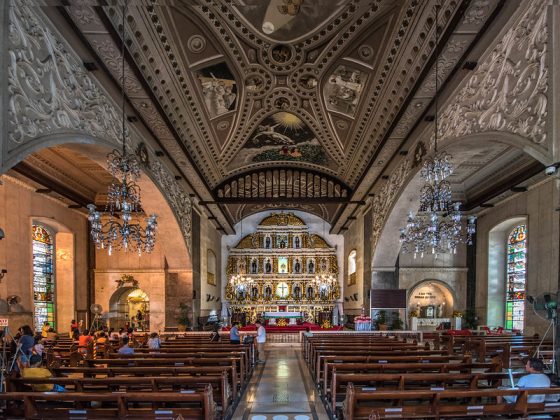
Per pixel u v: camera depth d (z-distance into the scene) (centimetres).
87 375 776
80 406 553
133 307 2181
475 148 943
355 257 2247
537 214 1416
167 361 798
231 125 1382
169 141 1220
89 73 820
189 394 501
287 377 1070
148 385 680
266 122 1403
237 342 1219
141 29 792
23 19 598
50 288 1691
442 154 941
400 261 1938
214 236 2453
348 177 1728
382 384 704
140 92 934
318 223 2809
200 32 936
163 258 1895
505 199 1648
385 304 1716
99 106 868
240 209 2477
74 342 1297
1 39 546
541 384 525
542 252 1374
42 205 1541
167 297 1764
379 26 891
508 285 1758
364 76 1073
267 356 1486
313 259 2759
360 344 1102
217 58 1039
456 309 1914
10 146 569
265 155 1670
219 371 712
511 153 1359
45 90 660
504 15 669
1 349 849
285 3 864
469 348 1141
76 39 732
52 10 656
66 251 1747
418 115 1055
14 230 1387
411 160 1245
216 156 1536
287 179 1866
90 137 821
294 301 2689
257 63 1089
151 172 1250
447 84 894
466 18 684
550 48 583
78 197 1666
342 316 2608
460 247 1934
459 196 1873
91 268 1886
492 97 749
